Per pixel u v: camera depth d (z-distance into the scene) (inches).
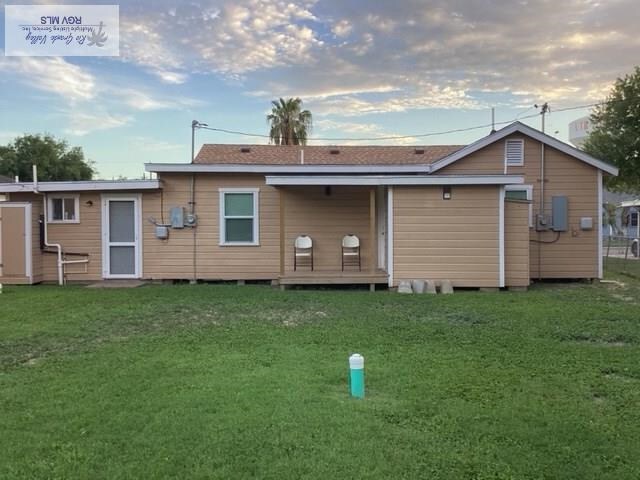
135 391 165.2
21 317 297.4
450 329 266.1
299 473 112.4
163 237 491.5
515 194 504.7
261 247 497.0
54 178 1825.8
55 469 113.8
